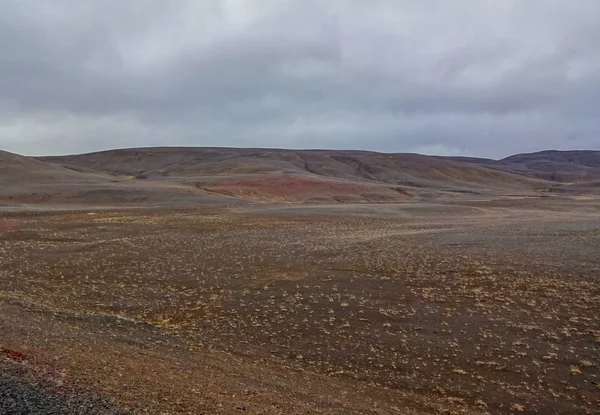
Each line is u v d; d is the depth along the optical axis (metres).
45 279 28.47
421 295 23.84
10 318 16.94
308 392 13.81
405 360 17.53
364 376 16.36
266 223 52.19
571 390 15.36
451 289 24.53
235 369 15.29
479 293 23.78
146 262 33.00
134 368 12.40
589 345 18.05
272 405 11.41
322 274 28.33
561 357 17.34
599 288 23.52
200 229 47.62
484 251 32.44
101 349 14.29
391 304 22.88
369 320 21.14
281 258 33.16
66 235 43.75
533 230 41.81
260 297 24.58
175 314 22.36
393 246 35.91
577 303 21.84
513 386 15.66
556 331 19.30
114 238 42.44
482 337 19.12
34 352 11.62
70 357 11.99
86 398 8.64
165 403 9.55
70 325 18.02
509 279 25.64
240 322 21.30
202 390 11.48
